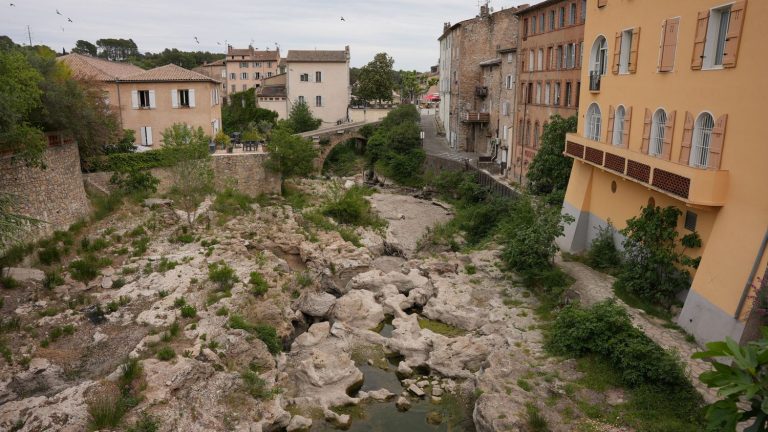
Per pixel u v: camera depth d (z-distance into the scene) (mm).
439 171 62719
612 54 28312
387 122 73812
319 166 67375
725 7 19906
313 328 26109
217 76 117875
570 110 43938
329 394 21406
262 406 19656
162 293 25359
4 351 19719
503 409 18312
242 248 32625
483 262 32469
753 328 18109
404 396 21641
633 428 16750
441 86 90938
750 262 18312
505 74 59469
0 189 25609
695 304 20938
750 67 18391
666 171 21828
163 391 18312
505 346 23094
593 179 31844
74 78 35562
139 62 123062
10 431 16125
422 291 29922
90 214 33844
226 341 22141
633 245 25531
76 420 16641
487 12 71500
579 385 19125
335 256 35062
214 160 47969
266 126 73000
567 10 44000
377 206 54094
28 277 24875
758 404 7828
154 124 52312
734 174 19281
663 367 17953
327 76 84875
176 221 35594
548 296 26547
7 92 23797
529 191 41531
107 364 19922
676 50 22547
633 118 26141
